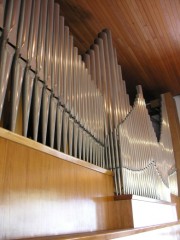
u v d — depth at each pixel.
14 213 1.17
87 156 1.93
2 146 1.19
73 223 1.55
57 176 1.51
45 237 1.26
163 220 2.94
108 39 2.93
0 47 1.29
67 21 2.91
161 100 4.52
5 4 1.44
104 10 2.80
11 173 1.20
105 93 2.55
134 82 4.19
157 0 2.72
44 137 1.48
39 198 1.33
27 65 1.44
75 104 1.88
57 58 1.82
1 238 1.08
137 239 1.97
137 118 3.00
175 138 4.33
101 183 2.00
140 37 3.21
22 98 1.39
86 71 2.28
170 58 3.62
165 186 3.45
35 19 1.68
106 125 2.37
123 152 2.32
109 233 1.59
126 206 2.09
